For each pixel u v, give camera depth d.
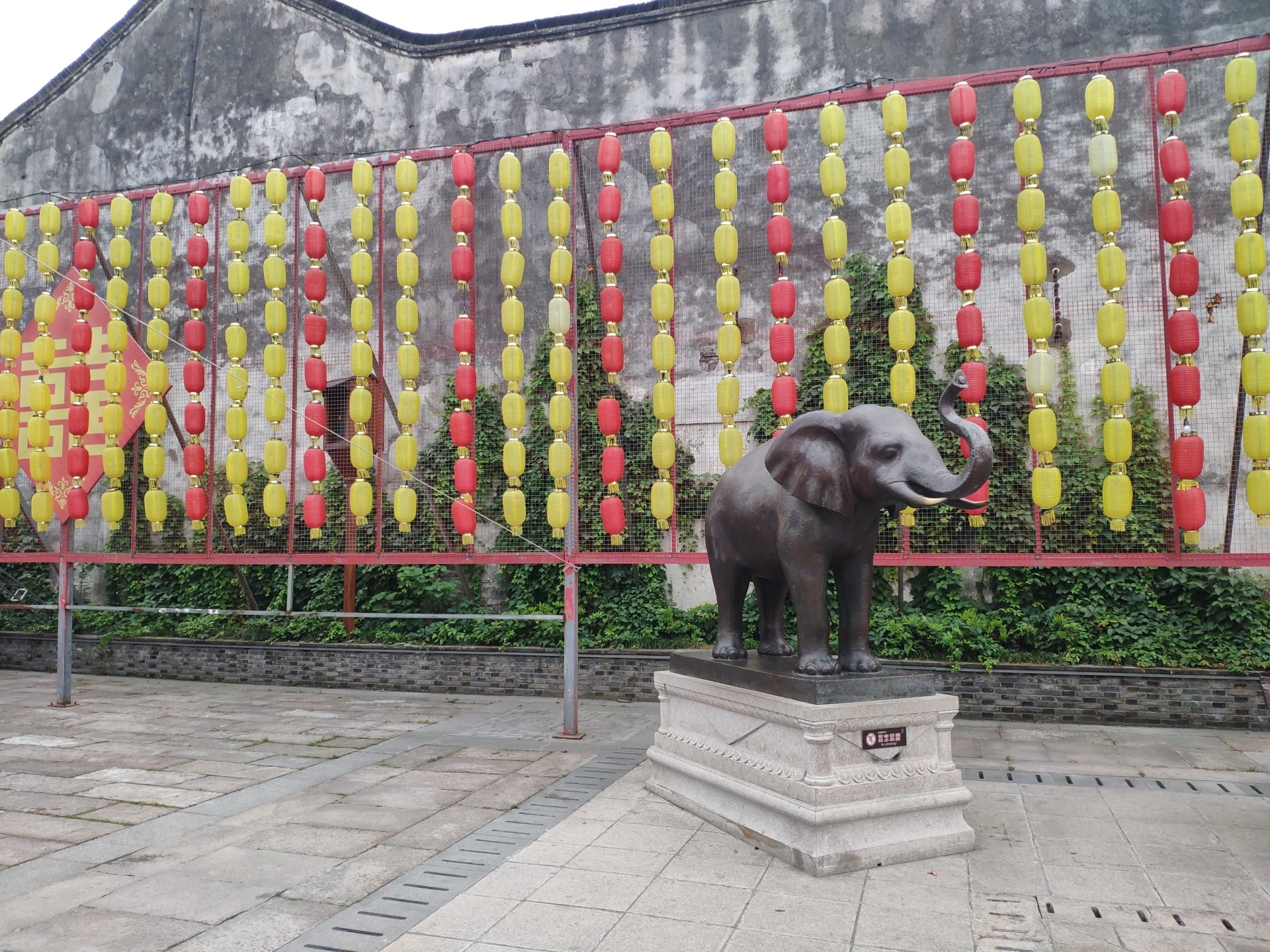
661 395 6.70
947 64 9.24
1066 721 7.51
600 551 7.91
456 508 7.05
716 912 3.34
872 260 9.09
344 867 3.87
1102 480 7.96
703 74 9.95
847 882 3.64
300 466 9.89
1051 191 8.69
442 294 10.30
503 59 10.73
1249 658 7.48
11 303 8.12
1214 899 3.46
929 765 4.11
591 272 8.72
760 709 4.24
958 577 8.70
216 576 10.73
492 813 4.71
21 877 3.76
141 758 6.13
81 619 10.92
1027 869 3.80
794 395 6.30
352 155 10.81
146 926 3.24
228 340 7.50
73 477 8.18
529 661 9.04
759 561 4.78
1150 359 8.21
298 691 9.33
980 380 6.06
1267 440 5.52
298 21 11.64
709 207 9.52
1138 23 8.74
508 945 3.06
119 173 12.15
